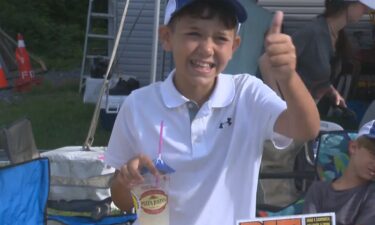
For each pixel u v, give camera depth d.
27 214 4.07
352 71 6.97
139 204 2.25
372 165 3.42
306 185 4.51
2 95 13.06
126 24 11.80
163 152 2.38
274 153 4.45
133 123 2.43
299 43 5.45
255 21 6.56
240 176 2.38
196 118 2.37
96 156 4.95
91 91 10.92
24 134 4.76
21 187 4.05
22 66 13.56
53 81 14.91
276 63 2.07
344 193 3.50
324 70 5.45
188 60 2.29
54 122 10.27
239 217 2.37
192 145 2.36
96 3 15.02
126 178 2.25
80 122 10.20
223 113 2.38
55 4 23.03
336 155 4.32
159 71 10.12
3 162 5.80
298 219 2.24
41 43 20.48
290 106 2.16
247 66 6.50
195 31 2.26
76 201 4.71
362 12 5.47
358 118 7.93
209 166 2.37
